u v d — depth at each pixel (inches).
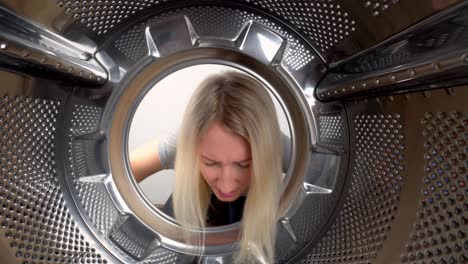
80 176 35.6
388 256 31.4
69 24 30.5
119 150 36.8
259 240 36.7
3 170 30.3
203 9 34.7
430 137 28.6
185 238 37.9
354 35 31.8
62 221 34.3
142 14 33.9
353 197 35.5
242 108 33.0
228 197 38.5
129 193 37.4
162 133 44.8
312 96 36.3
